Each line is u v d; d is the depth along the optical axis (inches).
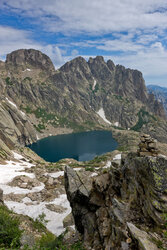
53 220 1295.5
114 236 448.5
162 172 424.2
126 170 601.6
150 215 408.8
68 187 757.9
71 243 615.5
